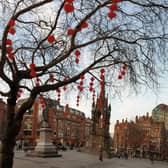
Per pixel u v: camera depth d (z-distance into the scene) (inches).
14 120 507.8
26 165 1254.3
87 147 3181.6
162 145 5821.9
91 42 493.7
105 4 456.4
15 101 514.0
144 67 536.7
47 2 462.3
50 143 1820.9
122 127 5807.1
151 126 5979.3
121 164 2097.7
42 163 1391.5
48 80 555.2
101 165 1740.9
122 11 513.7
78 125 5969.5
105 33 534.6
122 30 530.0
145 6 491.5
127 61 538.9
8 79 495.2
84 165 1569.9
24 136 4220.0
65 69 619.2
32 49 586.9
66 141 5428.2
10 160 504.1
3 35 451.5
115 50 539.5
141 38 523.8
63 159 1748.3
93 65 526.6
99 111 3147.1
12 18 455.5
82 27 452.8
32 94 508.7
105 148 3056.1
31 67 476.7
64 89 603.2
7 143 503.5
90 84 569.0
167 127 6254.9
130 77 547.8
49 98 688.4
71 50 482.6
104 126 3122.5
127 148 5255.9
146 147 5551.2
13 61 506.6
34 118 4234.7
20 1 515.5
